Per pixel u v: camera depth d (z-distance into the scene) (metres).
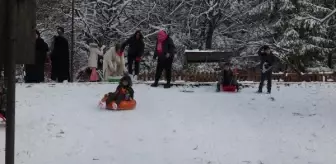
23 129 11.05
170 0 37.47
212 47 39.28
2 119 11.77
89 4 33.41
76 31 32.62
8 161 5.14
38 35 18.69
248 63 36.66
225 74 17.30
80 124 11.67
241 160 9.16
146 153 9.53
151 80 21.14
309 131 11.44
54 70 19.41
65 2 31.56
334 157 9.41
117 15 33.41
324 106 14.57
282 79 22.81
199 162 9.02
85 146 9.92
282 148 10.00
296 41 34.84
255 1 40.00
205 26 38.41
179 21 38.09
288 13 37.16
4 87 11.09
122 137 10.64
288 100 15.53
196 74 21.20
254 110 13.79
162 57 17.41
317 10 35.16
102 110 13.34
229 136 10.89
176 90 17.14
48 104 13.92
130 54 19.83
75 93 15.88
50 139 10.34
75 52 32.91
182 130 11.32
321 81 22.03
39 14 31.00
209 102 14.84
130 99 13.54
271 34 38.09
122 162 8.94
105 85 17.72
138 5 34.88
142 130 11.25
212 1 37.62
